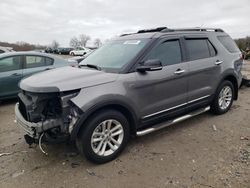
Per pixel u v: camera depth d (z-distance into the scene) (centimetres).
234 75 554
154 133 467
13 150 412
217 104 536
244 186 304
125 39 466
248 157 371
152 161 368
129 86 373
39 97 332
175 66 433
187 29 485
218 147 406
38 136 330
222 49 536
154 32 446
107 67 402
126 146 416
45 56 763
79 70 398
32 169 354
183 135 455
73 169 352
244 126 493
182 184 312
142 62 394
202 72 479
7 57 698
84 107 327
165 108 428
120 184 316
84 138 341
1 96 689
